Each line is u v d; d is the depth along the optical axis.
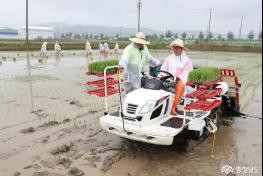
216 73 8.35
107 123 6.05
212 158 6.25
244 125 8.34
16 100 10.20
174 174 5.54
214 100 6.87
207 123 6.88
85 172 5.46
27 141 6.72
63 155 6.11
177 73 6.92
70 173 5.39
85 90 12.05
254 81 15.80
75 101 10.21
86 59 26.61
